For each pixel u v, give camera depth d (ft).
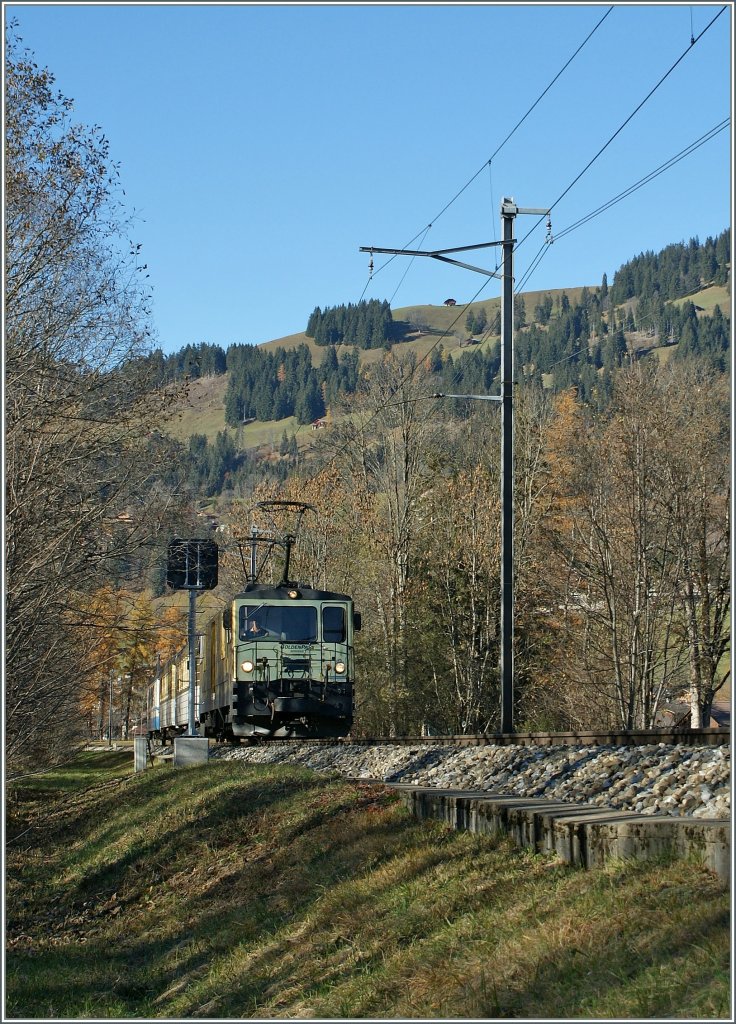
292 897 39.17
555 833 29.86
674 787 34.32
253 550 127.24
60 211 53.78
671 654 127.95
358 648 143.95
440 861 34.17
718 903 21.63
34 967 43.09
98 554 55.67
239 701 81.05
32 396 53.57
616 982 20.98
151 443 57.41
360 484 158.30
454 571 143.74
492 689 139.33
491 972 23.99
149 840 58.18
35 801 108.17
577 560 138.82
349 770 67.87
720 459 123.44
